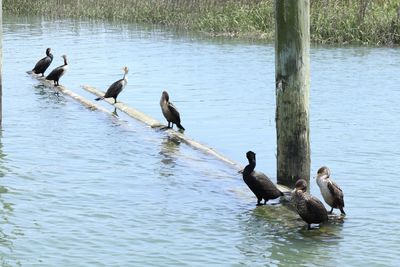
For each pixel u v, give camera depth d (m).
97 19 49.91
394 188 14.73
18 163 16.31
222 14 42.22
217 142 18.56
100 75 28.94
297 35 13.98
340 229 12.54
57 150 17.52
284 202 13.75
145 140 18.50
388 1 38.88
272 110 22.34
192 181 15.10
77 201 13.79
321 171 13.19
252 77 27.95
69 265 10.88
